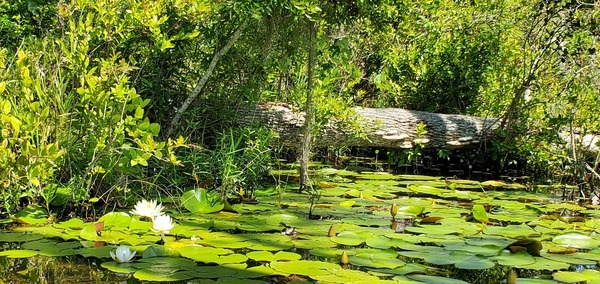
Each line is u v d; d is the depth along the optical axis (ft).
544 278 9.16
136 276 8.44
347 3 15.48
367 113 21.81
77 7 12.93
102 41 13.88
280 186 16.49
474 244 10.83
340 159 23.59
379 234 11.44
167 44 13.51
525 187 18.39
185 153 15.64
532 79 21.95
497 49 25.16
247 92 17.04
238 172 15.23
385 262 9.53
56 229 10.96
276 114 19.21
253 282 8.34
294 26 15.62
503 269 9.71
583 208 14.75
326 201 14.76
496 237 11.50
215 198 13.37
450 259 9.73
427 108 26.50
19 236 10.50
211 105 17.30
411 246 10.57
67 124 12.53
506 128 22.24
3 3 16.58
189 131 16.76
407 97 26.63
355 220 12.66
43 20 16.49
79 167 12.66
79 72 12.30
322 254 9.96
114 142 12.26
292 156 21.47
